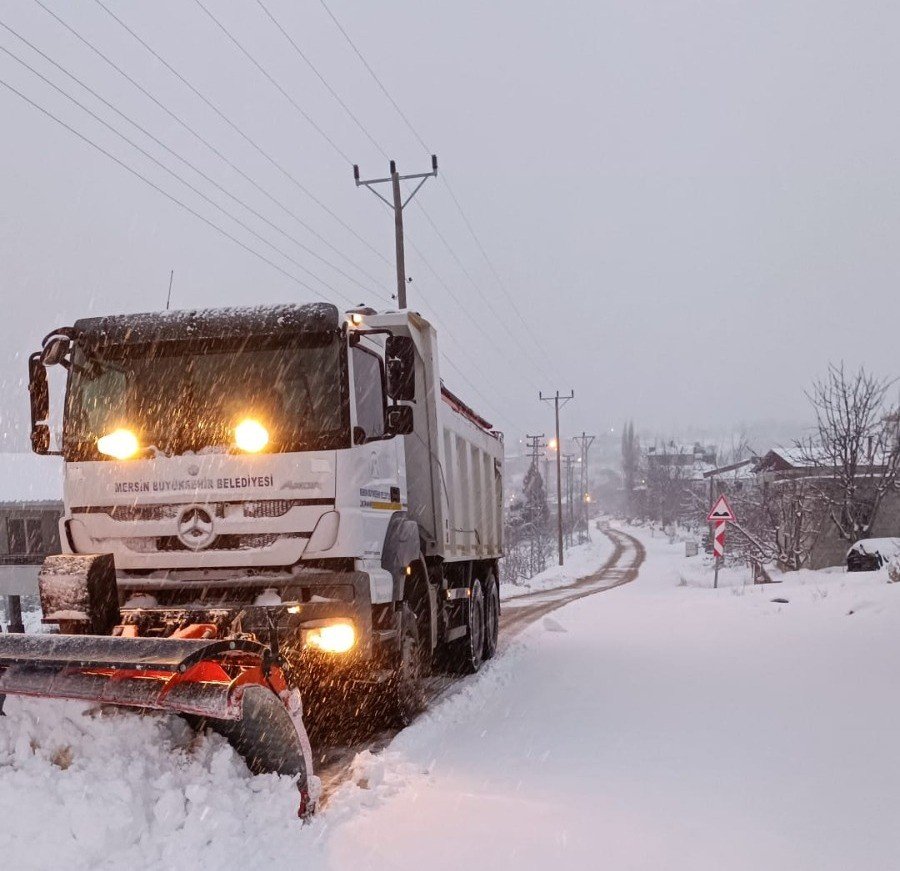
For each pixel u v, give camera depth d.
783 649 10.30
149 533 6.19
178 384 6.35
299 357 6.26
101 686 3.95
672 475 107.88
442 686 9.31
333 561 6.10
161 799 3.79
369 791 4.90
